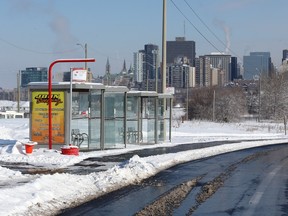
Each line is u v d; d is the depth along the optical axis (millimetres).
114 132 28375
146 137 33281
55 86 24797
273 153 28984
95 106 26594
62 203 11648
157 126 34219
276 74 107875
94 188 13898
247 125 68500
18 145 23156
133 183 15484
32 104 25062
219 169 20125
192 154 26703
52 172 17422
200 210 11328
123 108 29031
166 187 14758
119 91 27375
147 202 12172
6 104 128750
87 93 26188
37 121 25047
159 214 10789
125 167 18109
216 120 82438
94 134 26641
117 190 13969
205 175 18031
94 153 24500
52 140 24891
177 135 44500
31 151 22625
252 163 22891
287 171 19688
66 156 21891
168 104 43156
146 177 17078
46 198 11758
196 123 68000
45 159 20891
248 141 39844
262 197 13266
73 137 25500
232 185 15555
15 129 42375
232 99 87000
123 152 26094
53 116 24859
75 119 25656
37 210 10617
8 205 10477
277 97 91500
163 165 20750
